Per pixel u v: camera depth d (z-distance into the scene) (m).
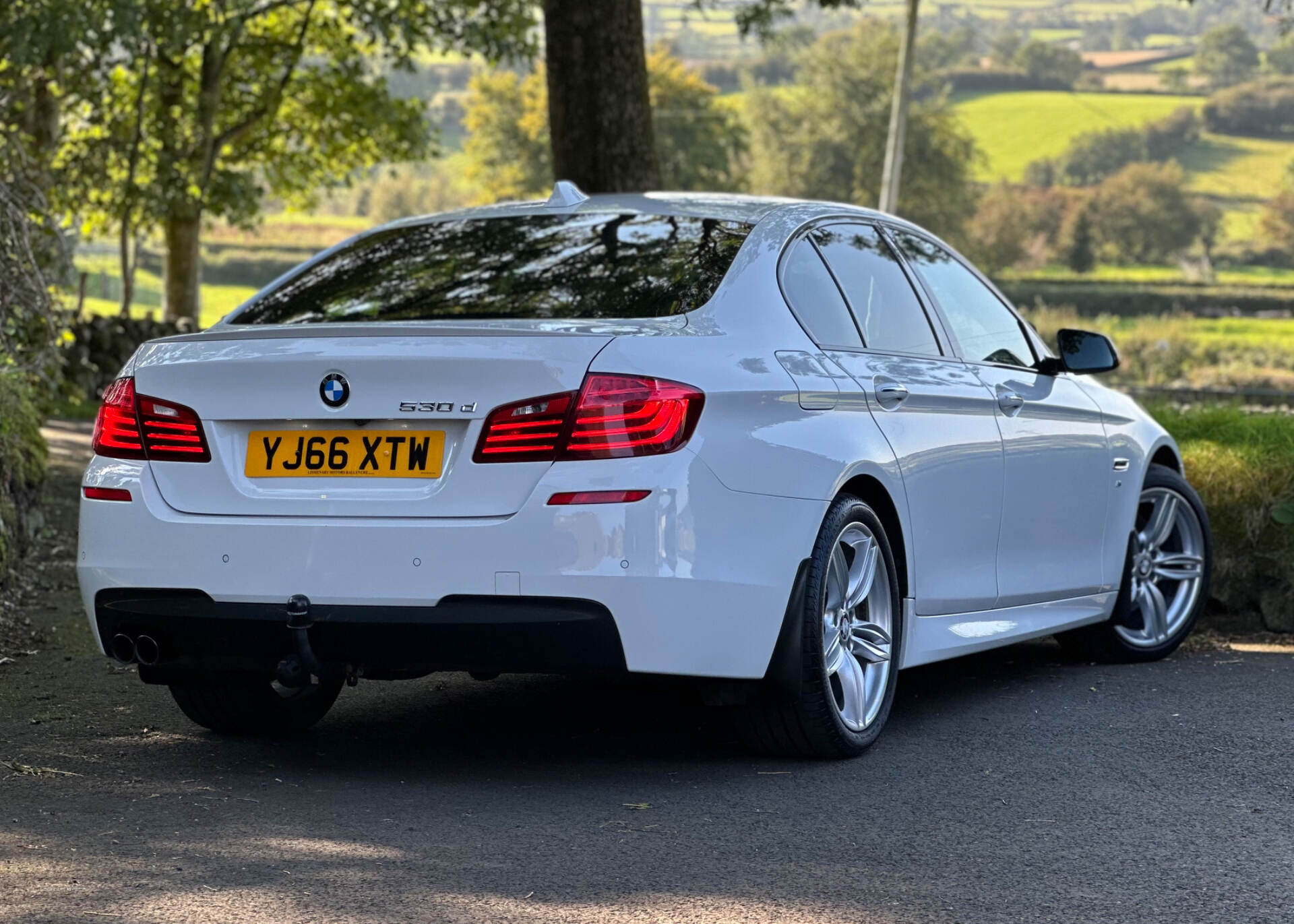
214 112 25.38
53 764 3.90
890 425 4.14
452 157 118.25
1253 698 4.88
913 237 4.88
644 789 3.69
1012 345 5.09
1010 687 5.08
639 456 3.40
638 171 10.27
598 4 10.14
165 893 2.85
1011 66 114.88
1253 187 96.44
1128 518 5.49
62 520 8.96
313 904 2.79
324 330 3.63
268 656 3.59
